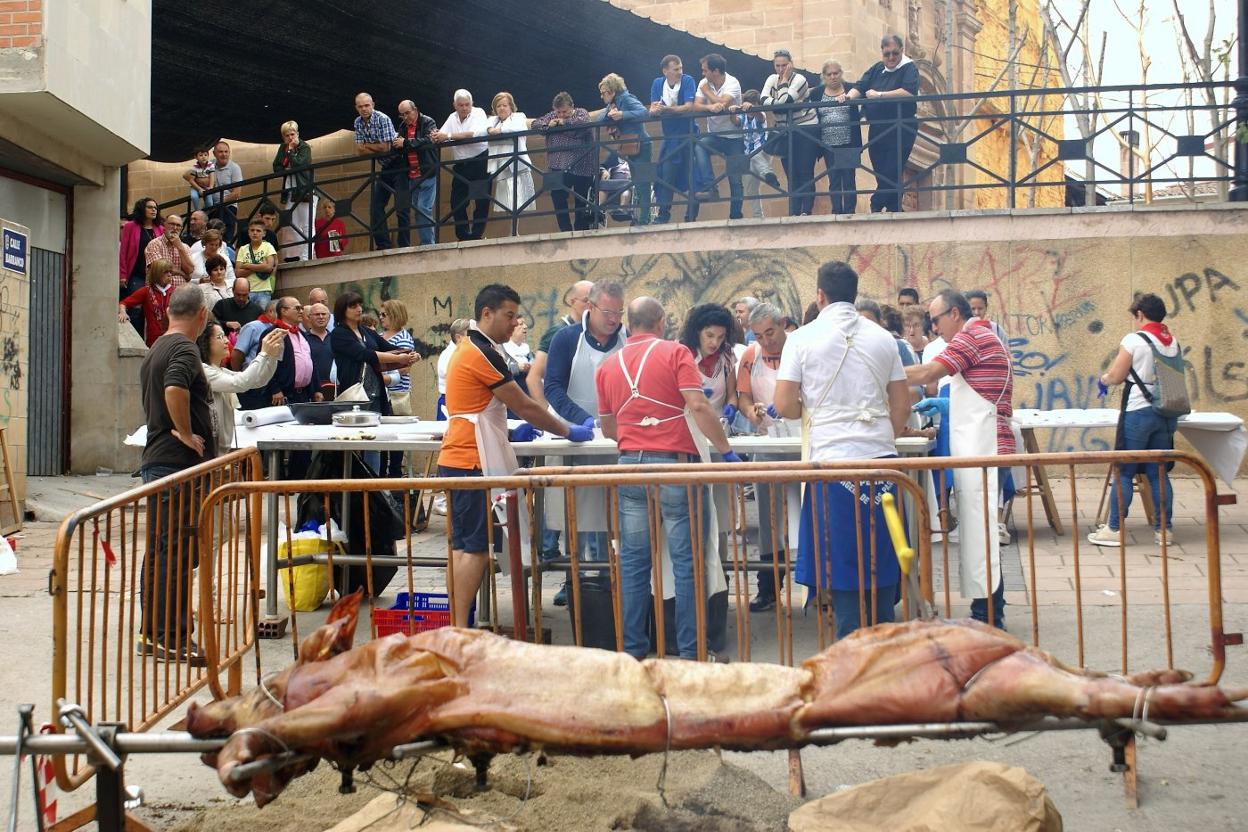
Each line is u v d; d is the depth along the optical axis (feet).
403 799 13.56
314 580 25.25
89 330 44.06
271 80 55.16
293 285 53.93
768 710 11.27
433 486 15.65
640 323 21.07
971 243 45.09
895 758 16.34
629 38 56.54
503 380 21.18
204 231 49.73
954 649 11.18
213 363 31.07
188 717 11.75
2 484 33.83
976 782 12.39
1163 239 43.88
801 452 20.94
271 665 21.36
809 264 46.14
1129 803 14.49
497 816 13.93
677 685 11.57
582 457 24.20
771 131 47.57
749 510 35.06
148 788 15.67
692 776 15.16
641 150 49.34
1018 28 89.15
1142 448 30.37
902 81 47.47
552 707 11.33
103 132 39.58
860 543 16.26
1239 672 19.69
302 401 35.40
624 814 13.97
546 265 48.73
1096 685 10.54
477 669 11.71
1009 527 33.47
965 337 22.33
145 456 21.81
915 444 22.91
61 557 13.51
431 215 52.65
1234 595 24.79
